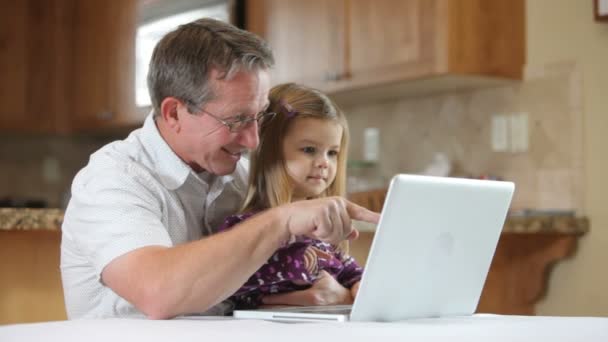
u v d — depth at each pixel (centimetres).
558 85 319
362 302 133
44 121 505
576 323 135
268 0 394
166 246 151
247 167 198
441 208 137
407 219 132
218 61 162
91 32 492
